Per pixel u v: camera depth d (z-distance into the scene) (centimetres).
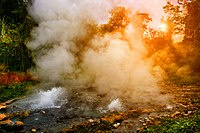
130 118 949
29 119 998
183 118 843
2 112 1097
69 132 844
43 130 884
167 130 732
